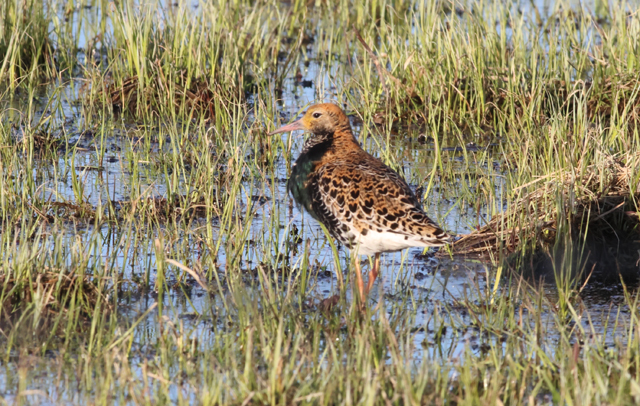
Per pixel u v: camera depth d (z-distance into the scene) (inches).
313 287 414.3
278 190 562.9
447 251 480.4
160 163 590.9
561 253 468.8
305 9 962.7
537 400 319.9
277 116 663.1
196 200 518.0
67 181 558.9
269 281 385.4
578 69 743.1
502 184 565.6
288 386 302.0
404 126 710.5
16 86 731.4
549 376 326.3
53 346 351.9
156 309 393.1
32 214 485.1
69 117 692.1
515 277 438.3
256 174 589.0
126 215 490.6
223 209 505.7
